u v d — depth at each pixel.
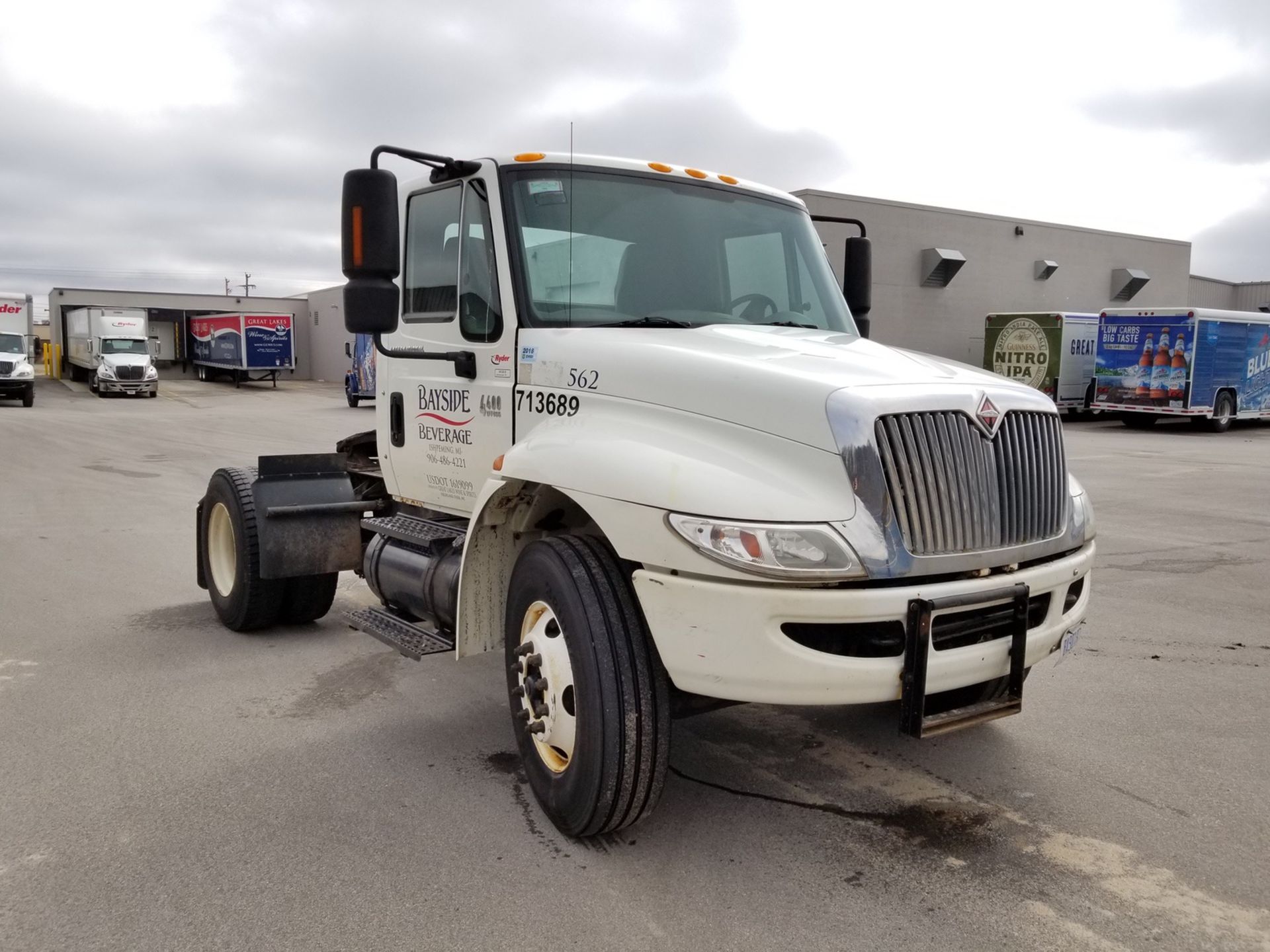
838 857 3.43
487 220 4.14
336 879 3.25
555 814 3.51
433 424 4.63
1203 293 47.41
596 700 3.26
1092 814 3.78
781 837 3.57
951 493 3.16
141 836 3.53
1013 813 3.78
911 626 3.02
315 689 5.14
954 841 3.55
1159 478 14.43
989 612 3.24
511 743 4.44
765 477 3.08
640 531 3.15
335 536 5.69
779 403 3.16
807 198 30.72
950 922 3.03
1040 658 3.48
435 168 4.41
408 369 4.81
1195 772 4.18
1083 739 4.54
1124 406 24.38
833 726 4.68
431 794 3.90
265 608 5.92
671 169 4.41
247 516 5.76
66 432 22.53
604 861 3.38
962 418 3.23
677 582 3.09
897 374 3.32
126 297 56.91
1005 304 35.69
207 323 54.34
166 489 12.94
